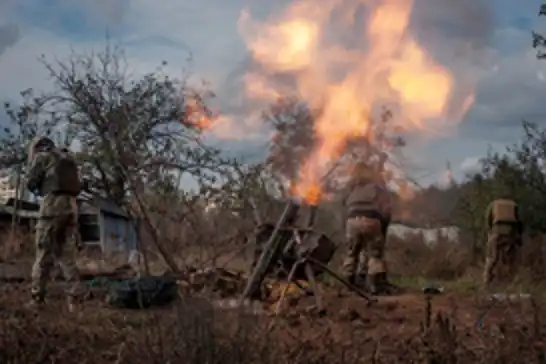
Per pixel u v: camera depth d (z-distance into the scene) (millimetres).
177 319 6605
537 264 16203
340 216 13914
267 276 10922
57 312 8625
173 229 8930
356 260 13570
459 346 6906
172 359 6219
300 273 11695
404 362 6930
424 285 15367
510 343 6875
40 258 9977
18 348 7004
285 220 10070
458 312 9641
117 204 10562
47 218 10227
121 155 10977
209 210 9133
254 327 6918
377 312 10219
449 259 19328
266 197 10359
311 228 10398
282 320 8781
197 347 6230
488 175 23859
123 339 7473
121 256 14648
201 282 8727
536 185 23609
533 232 23281
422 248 20062
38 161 10469
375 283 13445
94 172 14023
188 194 9172
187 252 8867
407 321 9445
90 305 9469
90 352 7129
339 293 12258
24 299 9375
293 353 6801
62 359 7023
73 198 10516
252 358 6480
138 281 8992
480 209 22219
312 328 8633
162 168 10734
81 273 11945
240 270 11102
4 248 11344
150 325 7141
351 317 9609
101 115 13414
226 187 9500
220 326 6895
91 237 26219
